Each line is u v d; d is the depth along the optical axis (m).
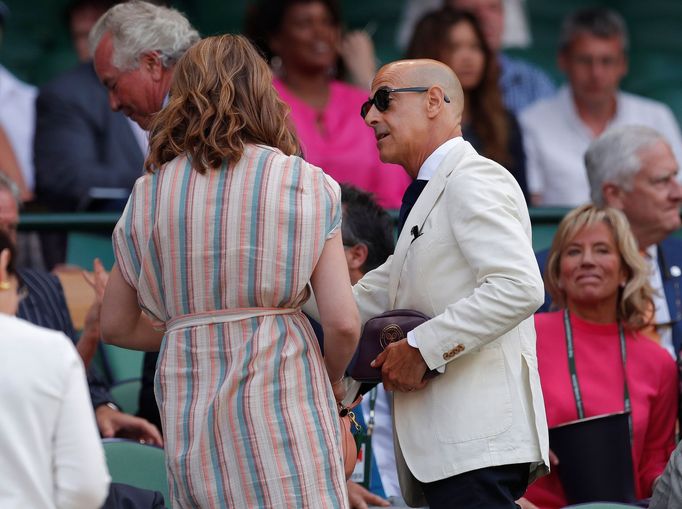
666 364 17.09
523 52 35.25
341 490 11.56
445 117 13.02
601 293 17.03
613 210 17.38
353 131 23.52
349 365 13.62
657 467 16.84
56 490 9.61
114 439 14.68
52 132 23.42
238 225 11.31
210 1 34.66
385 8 34.19
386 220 15.80
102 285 16.25
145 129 15.57
